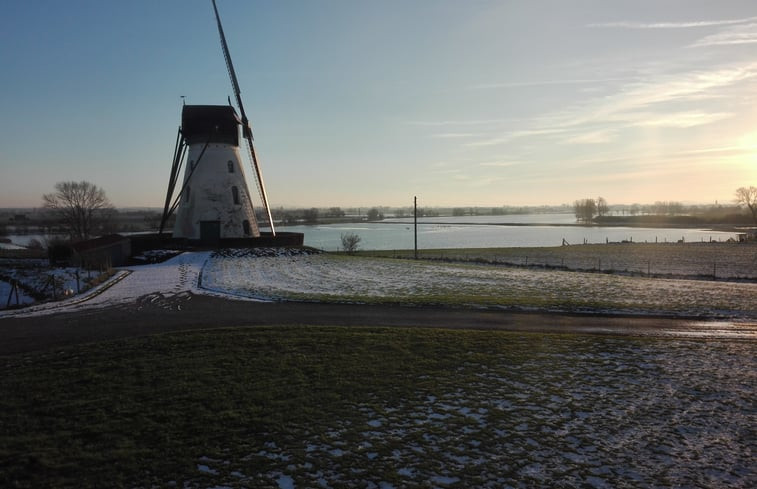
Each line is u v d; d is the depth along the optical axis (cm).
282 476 775
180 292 2411
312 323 1725
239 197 4456
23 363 1277
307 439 888
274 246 4388
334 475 776
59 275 2703
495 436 904
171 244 4134
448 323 1752
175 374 1185
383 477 769
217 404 1023
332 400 1047
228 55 4756
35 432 912
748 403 1065
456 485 750
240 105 4803
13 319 1825
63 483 756
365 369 1226
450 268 3569
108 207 8844
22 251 4994
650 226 14112
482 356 1338
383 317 1841
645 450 866
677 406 1045
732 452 865
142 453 839
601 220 17350
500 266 3809
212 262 3550
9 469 791
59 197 7175
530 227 15750
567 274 3288
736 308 2094
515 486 750
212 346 1404
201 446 864
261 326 1645
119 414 981
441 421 959
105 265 3186
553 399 1069
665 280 3025
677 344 1488
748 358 1359
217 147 4347
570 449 862
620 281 2927
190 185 4322
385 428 929
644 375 1220
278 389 1098
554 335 1570
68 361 1284
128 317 1839
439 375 1195
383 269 3447
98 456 830
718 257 4803
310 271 3278
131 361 1277
